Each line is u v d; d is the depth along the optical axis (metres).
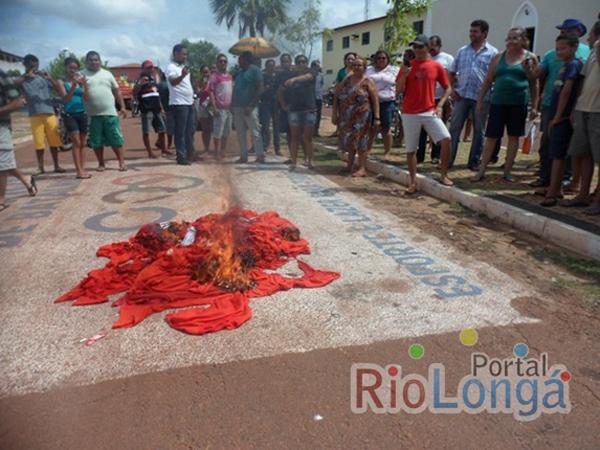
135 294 3.25
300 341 2.80
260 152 7.90
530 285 3.58
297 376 2.48
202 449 2.01
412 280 3.66
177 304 3.18
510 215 5.01
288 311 3.15
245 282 3.41
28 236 4.65
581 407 2.29
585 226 4.41
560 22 14.07
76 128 7.06
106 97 7.24
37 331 2.91
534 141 8.66
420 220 5.22
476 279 3.69
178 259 3.52
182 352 2.69
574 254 4.20
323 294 3.40
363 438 2.08
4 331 2.90
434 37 7.56
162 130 9.23
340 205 5.79
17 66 5.56
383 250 4.30
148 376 2.48
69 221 5.12
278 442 2.05
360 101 7.10
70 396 2.33
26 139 12.92
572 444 2.07
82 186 6.72
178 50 7.76
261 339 2.82
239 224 4.19
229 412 2.22
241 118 5.51
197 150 9.48
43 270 3.83
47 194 6.28
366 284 3.58
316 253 4.21
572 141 4.83
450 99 7.96
